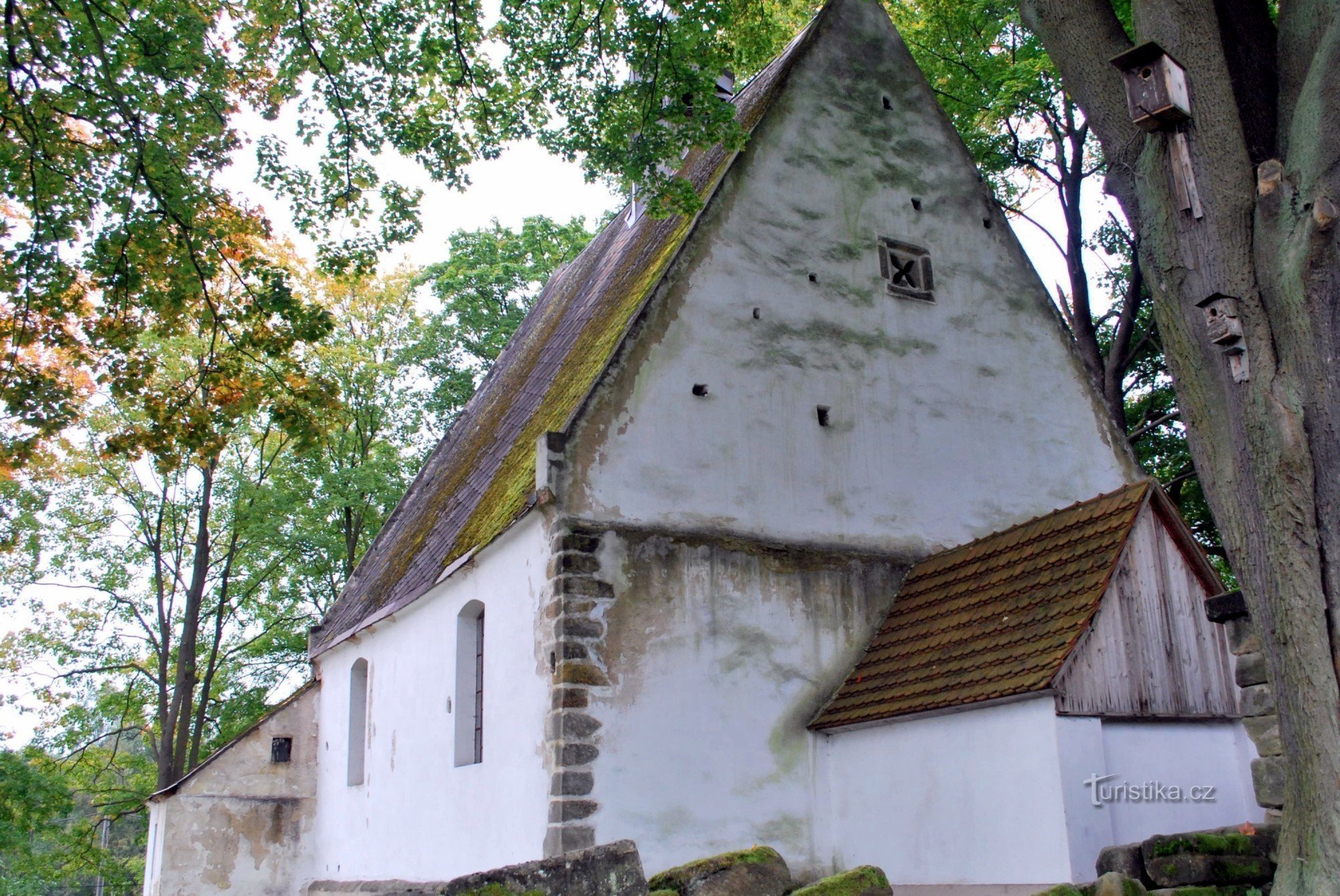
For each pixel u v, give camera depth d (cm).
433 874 1368
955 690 1091
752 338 1336
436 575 1450
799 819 1191
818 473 1330
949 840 1073
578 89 1364
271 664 3053
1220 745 1083
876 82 1562
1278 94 884
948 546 1394
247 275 1337
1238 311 815
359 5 1276
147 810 2761
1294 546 754
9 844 2203
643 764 1125
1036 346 1555
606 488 1192
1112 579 1055
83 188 1241
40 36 1191
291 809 1897
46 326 1291
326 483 2752
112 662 2800
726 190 1380
